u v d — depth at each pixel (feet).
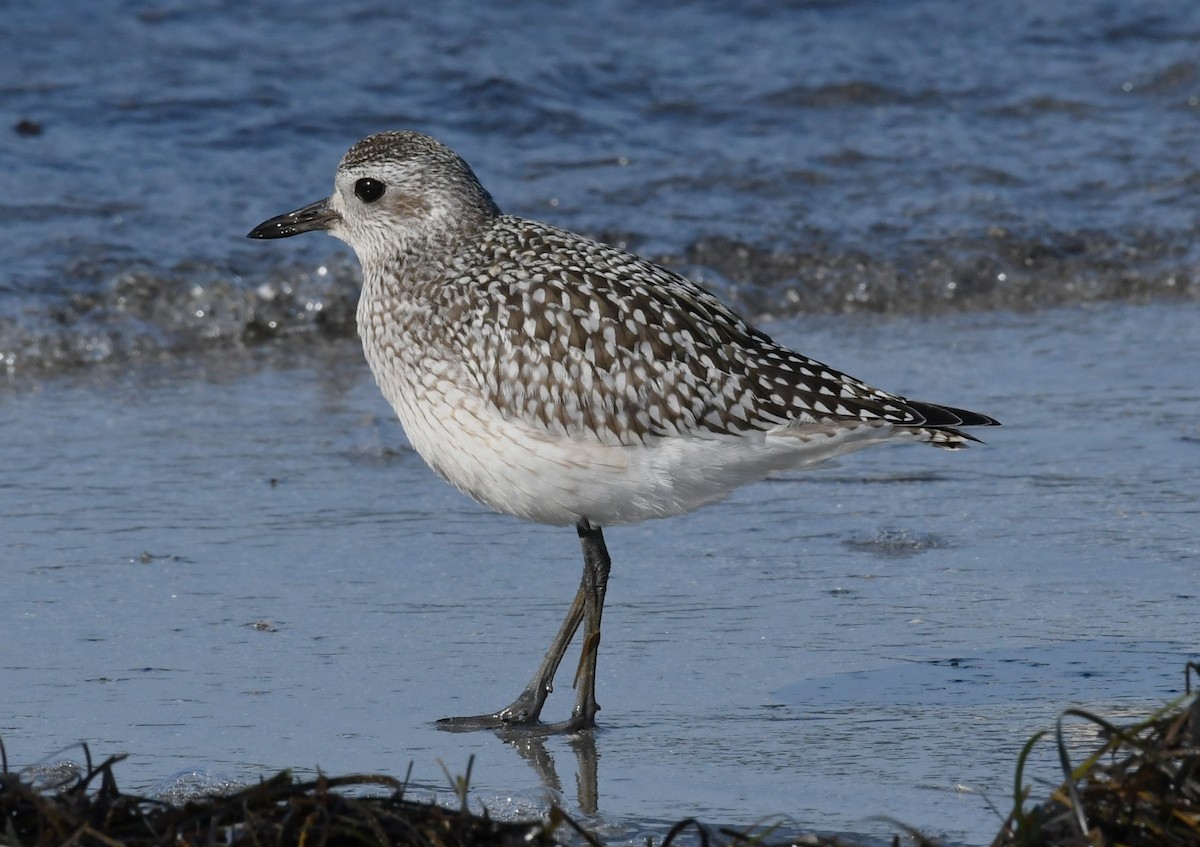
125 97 69.56
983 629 33.76
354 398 51.21
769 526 39.99
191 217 60.70
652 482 29.86
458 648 33.37
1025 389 49.98
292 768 27.17
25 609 34.83
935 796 26.58
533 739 29.25
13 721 29.43
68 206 60.59
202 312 56.65
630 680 31.71
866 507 41.11
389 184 31.68
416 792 26.89
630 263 30.73
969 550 38.11
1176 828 22.56
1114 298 61.77
